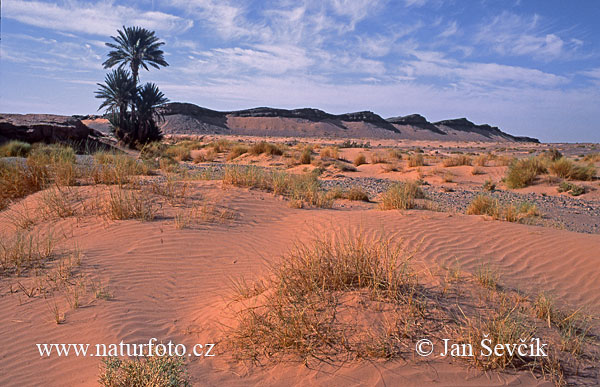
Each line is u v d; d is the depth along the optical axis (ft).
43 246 23.50
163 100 142.92
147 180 40.78
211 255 23.52
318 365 11.79
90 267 20.54
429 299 14.66
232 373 12.00
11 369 12.60
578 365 11.68
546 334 13.21
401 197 37.55
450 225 27.81
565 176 67.87
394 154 106.93
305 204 37.55
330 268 16.49
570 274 19.84
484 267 19.88
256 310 15.10
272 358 12.51
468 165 89.30
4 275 19.53
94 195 33.19
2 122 97.14
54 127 104.58
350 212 33.58
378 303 14.19
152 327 15.33
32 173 37.91
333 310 14.05
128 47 168.14
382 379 11.00
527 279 18.98
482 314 13.88
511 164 79.41
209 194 35.94
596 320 14.74
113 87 135.95
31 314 15.97
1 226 28.30
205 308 17.19
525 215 39.73
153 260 22.25
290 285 15.90
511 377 11.09
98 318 15.64
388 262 17.17
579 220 40.65
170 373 11.13
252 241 26.30
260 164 89.92
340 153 115.03
